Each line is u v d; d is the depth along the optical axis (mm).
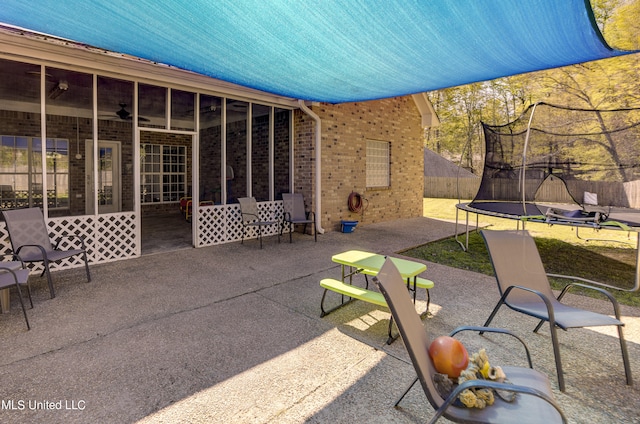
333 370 2578
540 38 3494
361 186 9227
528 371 1850
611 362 2707
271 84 5223
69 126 6555
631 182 5344
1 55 4406
